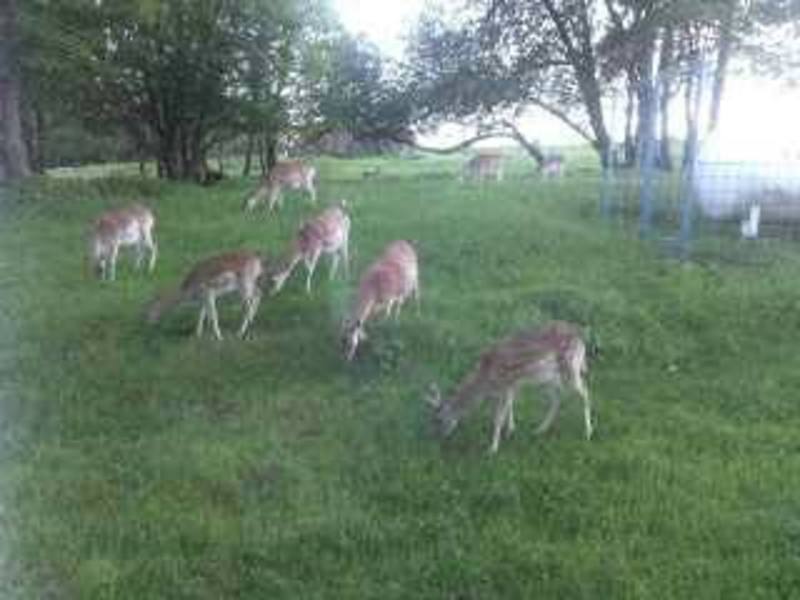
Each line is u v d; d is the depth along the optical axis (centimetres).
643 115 2741
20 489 938
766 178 2091
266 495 930
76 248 1861
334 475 962
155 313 1368
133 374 1221
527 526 874
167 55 3053
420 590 781
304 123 3416
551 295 1447
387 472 967
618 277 1608
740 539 849
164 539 852
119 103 3186
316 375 1210
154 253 1700
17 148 2608
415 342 1273
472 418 1082
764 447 1029
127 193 2458
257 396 1148
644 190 2020
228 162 4734
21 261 1762
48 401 1145
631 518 882
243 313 1424
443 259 1692
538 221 2005
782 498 918
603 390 1171
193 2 2959
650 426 1075
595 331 1334
